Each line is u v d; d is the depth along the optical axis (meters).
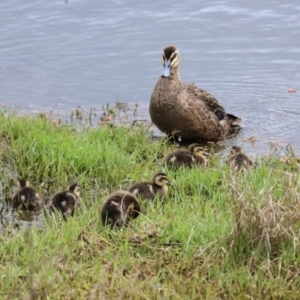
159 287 9.40
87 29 22.89
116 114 17.94
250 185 10.81
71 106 18.50
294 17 23.39
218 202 11.87
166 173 13.35
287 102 18.94
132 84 19.89
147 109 18.38
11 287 9.35
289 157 14.49
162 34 22.55
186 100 16.44
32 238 10.64
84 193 12.96
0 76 20.20
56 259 9.97
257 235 10.00
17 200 12.45
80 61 21.12
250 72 20.59
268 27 22.89
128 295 9.22
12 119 15.77
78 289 9.30
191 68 20.84
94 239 10.59
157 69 20.72
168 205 11.84
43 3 24.56
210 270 9.73
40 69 20.66
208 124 16.66
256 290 9.38
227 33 22.62
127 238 10.55
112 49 21.78
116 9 24.16
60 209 11.87
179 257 10.13
